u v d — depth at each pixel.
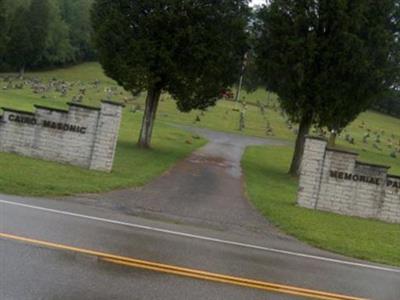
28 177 15.75
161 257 9.18
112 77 28.34
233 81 29.55
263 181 25.52
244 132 52.66
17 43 96.38
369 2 26.64
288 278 9.20
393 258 12.88
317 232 14.64
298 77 26.69
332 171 19.62
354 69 26.41
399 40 28.03
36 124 20.55
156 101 29.97
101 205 13.72
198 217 14.36
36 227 9.89
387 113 113.56
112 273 7.88
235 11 28.17
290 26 27.09
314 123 29.02
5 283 6.89
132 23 27.55
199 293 7.61
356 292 8.98
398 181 19.59
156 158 26.55
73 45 127.25
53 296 6.68
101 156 20.22
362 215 19.62
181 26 27.28
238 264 9.60
